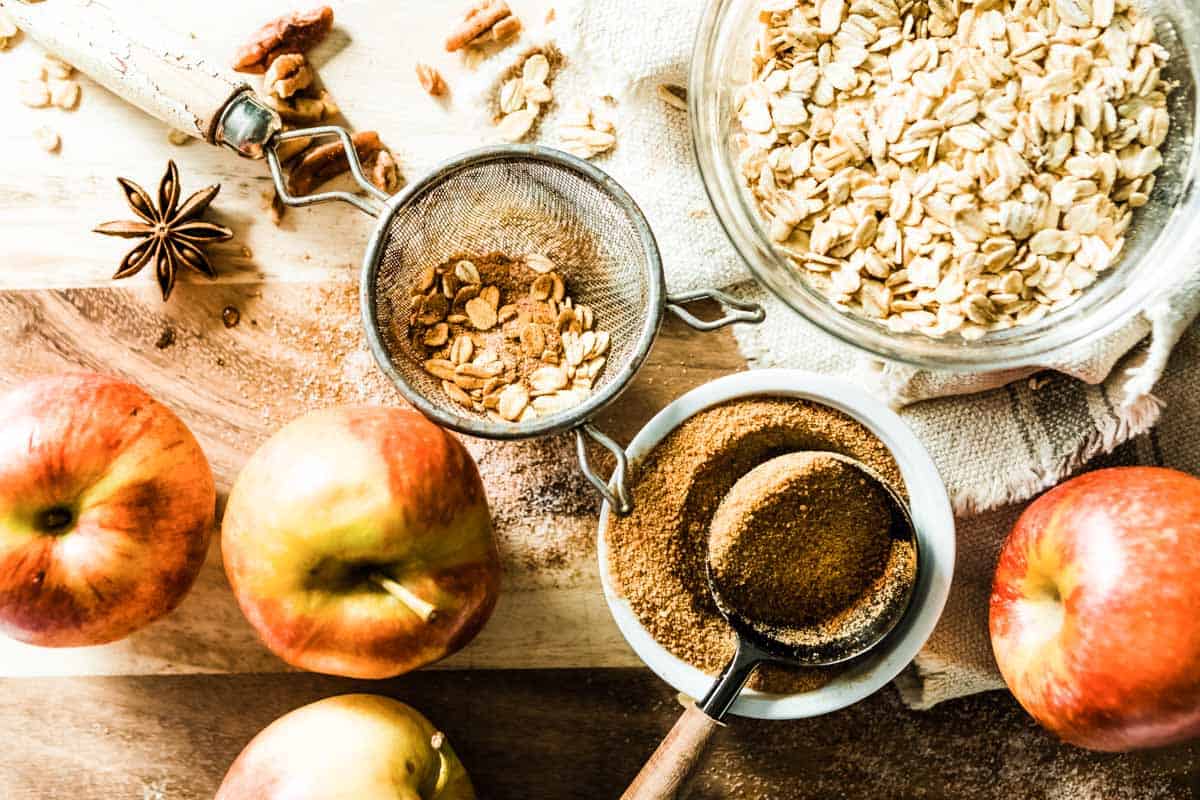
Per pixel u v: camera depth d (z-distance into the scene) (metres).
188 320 0.53
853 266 0.50
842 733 0.54
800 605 0.50
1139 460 0.53
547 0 0.53
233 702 0.53
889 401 0.52
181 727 0.53
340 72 0.53
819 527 0.49
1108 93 0.49
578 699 0.53
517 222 0.52
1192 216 0.50
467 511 0.49
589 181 0.50
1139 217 0.50
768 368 0.53
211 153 0.53
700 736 0.49
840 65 0.50
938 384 0.52
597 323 0.53
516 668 0.53
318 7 0.52
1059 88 0.49
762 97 0.50
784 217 0.50
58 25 0.49
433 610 0.47
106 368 0.53
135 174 0.53
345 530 0.47
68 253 0.53
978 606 0.53
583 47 0.52
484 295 0.53
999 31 0.49
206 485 0.50
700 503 0.51
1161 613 0.46
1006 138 0.49
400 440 0.48
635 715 0.53
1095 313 0.50
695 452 0.50
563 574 0.53
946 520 0.50
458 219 0.52
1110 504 0.48
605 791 0.53
